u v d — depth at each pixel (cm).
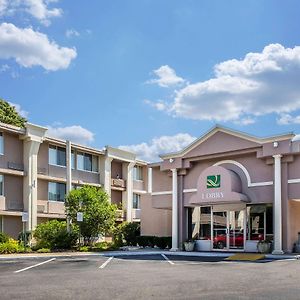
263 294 1174
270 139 2639
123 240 3712
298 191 2538
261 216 2742
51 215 3800
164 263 2122
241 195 2706
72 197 3206
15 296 1168
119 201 4747
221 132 2902
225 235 2892
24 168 3609
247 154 2806
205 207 3041
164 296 1154
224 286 1327
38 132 3678
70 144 3991
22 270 1811
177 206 3131
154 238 3519
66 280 1489
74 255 2570
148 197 3769
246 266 1938
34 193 3606
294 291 1222
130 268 1891
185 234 3103
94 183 4362
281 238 2553
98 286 1345
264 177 2711
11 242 2902
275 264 2009
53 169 3894
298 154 2562
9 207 3488
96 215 3155
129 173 4816
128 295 1173
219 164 2945
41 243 2991
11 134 3559
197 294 1182
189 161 3084
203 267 1916
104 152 4459
